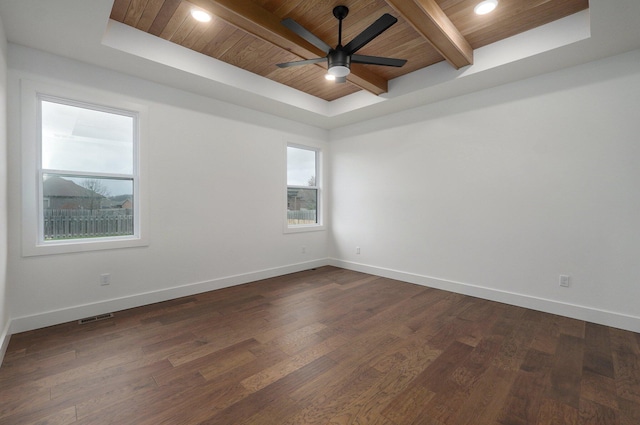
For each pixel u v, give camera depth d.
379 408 1.62
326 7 2.37
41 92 2.59
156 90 3.25
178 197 3.43
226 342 2.37
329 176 5.26
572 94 2.88
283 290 3.76
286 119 4.57
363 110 4.19
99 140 2.98
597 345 2.33
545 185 3.04
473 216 3.55
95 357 2.12
